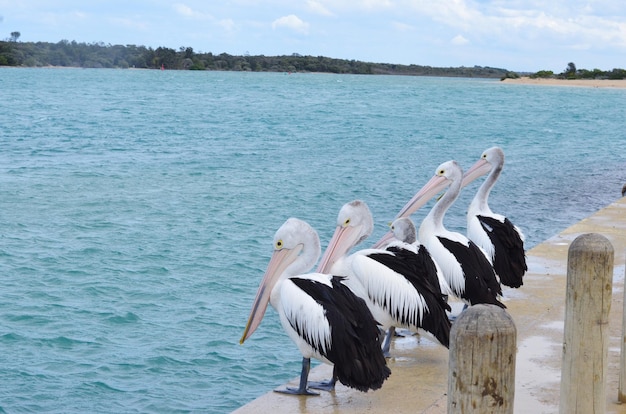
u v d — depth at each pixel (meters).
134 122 44.53
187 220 16.98
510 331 3.00
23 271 12.72
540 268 9.07
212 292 11.80
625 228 11.35
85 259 13.56
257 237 15.51
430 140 36.62
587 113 61.88
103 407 7.91
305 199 19.78
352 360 5.30
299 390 5.77
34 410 7.80
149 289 11.88
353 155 29.73
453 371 3.04
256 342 9.74
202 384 8.48
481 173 8.60
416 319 5.86
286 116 51.91
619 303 7.80
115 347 9.48
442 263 6.78
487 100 84.69
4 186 20.88
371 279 5.94
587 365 4.68
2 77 138.62
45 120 44.91
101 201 19.02
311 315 5.44
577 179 24.08
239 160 27.69
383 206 19.00
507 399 3.03
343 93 97.69
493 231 7.71
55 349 9.38
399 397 5.70
